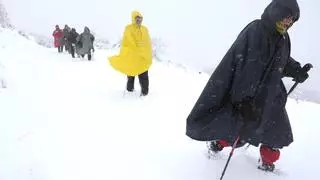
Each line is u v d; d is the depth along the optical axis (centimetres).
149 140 566
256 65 387
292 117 762
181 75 1382
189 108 793
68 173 444
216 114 419
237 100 400
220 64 403
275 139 420
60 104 758
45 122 624
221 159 498
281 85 427
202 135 418
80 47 1697
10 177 428
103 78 1158
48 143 530
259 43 387
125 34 876
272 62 395
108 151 515
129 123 654
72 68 1362
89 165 468
